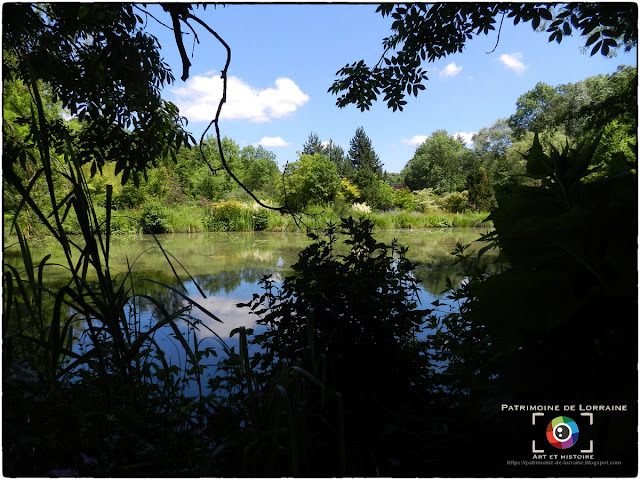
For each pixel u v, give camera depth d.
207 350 1.43
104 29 1.96
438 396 1.57
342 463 1.01
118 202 15.59
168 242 10.77
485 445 0.94
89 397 0.97
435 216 19.88
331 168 20.50
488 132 33.47
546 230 0.59
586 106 6.26
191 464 0.93
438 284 4.35
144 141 2.27
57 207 1.03
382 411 1.36
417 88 3.69
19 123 1.86
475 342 1.38
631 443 0.54
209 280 5.09
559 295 0.57
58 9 1.77
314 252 1.78
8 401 0.85
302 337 1.59
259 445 0.95
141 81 2.10
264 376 1.54
